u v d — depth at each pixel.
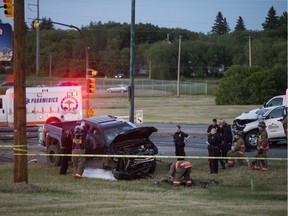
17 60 24.78
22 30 24.59
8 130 60.78
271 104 49.06
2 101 57.81
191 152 39.53
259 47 180.75
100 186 27.59
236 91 113.06
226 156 32.91
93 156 30.39
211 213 18.39
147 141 31.81
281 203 22.66
